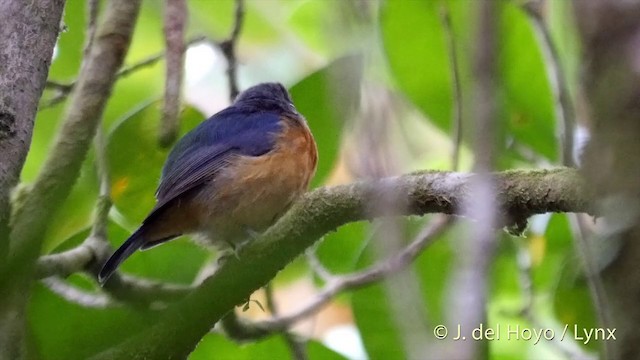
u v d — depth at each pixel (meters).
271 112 9.88
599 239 3.45
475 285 2.45
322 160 9.78
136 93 10.98
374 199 3.43
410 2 9.21
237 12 8.66
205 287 6.47
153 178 9.30
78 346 7.75
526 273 9.08
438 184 5.78
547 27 7.77
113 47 6.54
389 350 8.65
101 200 7.64
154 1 11.41
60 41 10.53
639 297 3.25
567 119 6.56
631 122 3.24
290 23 11.96
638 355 3.22
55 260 6.95
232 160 9.28
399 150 4.55
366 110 3.45
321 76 9.54
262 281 6.57
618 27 3.16
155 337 6.43
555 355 9.68
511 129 9.14
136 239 8.03
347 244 9.64
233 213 9.22
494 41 2.54
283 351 9.09
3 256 5.43
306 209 6.43
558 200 5.43
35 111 5.67
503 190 5.60
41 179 6.08
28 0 5.75
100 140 8.12
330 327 12.34
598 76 3.26
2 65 5.58
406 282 2.92
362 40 3.43
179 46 6.38
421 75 9.52
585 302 8.38
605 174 3.39
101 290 7.76
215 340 9.03
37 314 7.71
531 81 9.06
